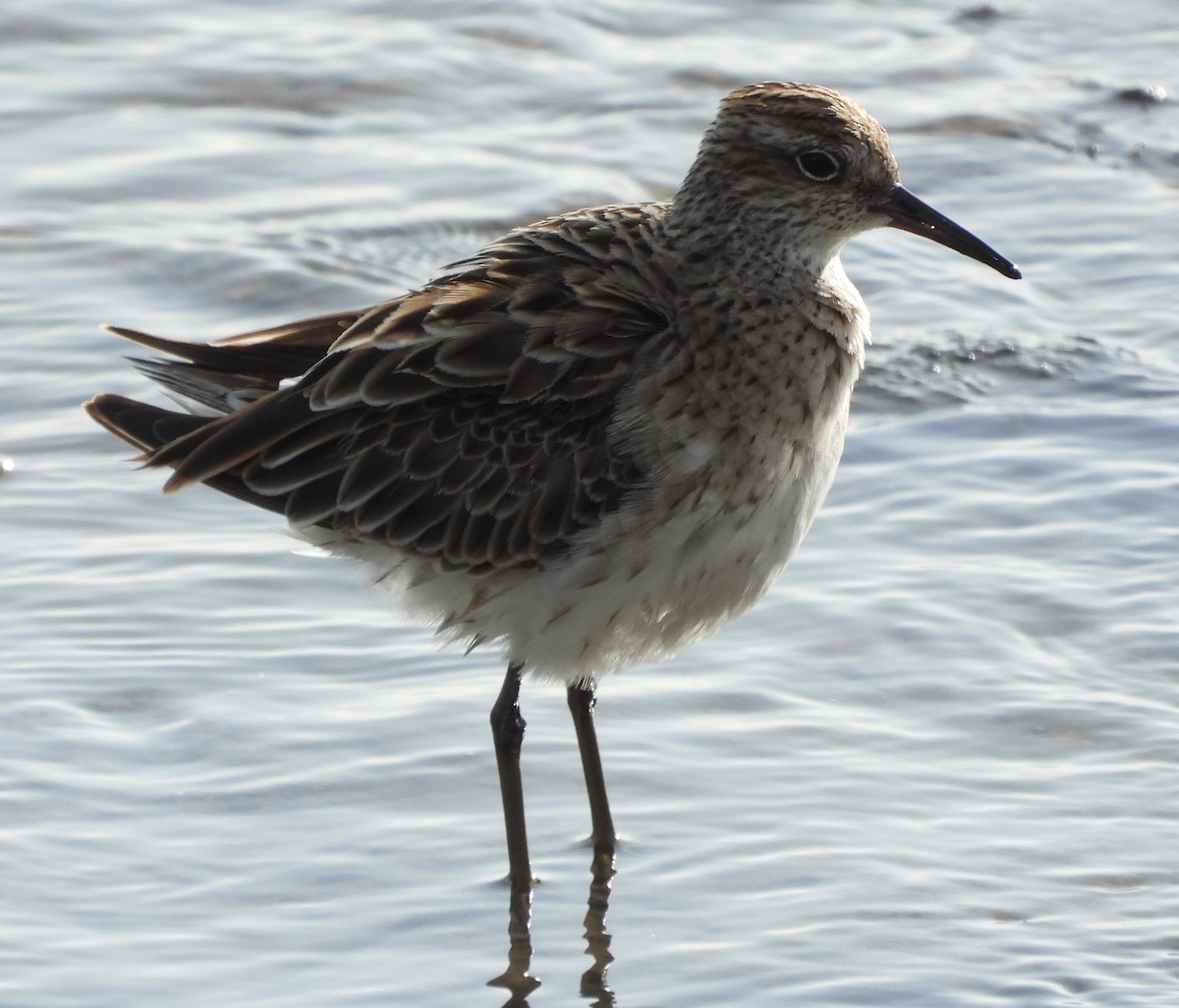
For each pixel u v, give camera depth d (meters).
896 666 13.41
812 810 12.16
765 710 13.09
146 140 20.02
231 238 18.41
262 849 11.80
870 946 11.02
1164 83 21.11
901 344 16.98
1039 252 18.41
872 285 17.92
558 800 12.49
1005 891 11.40
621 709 13.19
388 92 20.98
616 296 11.64
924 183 19.47
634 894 11.56
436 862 11.82
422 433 11.60
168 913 11.26
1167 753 12.50
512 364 11.48
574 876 11.78
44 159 19.62
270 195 19.20
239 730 12.78
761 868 11.68
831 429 11.87
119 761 12.45
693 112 20.73
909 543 14.66
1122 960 10.82
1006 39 22.11
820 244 11.93
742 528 11.57
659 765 12.63
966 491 15.19
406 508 11.68
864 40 22.14
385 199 19.12
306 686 13.28
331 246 18.34
